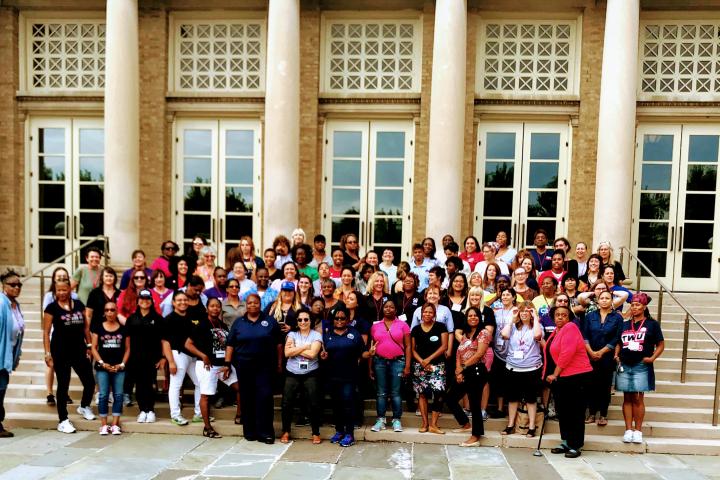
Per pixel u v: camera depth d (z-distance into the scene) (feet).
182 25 38.60
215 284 24.95
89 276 27.12
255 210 39.22
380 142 38.50
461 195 34.88
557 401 21.26
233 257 26.12
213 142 39.09
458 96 33.83
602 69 34.14
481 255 28.78
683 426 23.00
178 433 22.84
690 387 25.22
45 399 25.08
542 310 23.26
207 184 39.29
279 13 34.04
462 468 19.45
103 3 38.17
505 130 37.88
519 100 36.96
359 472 18.90
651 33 36.73
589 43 36.19
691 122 36.94
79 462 19.47
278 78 34.19
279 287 24.35
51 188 40.11
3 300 21.74
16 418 23.47
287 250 27.99
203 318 22.75
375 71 38.04
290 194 34.68
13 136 39.01
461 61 33.86
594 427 22.91
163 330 22.97
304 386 21.76
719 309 31.22
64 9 38.52
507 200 38.19
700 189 37.24
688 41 36.50
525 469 19.49
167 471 18.72
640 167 37.47
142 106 38.01
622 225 33.04
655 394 25.07
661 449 21.71
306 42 37.19
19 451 20.56
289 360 21.75
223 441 21.98
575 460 20.58
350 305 22.18
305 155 37.63
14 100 38.91
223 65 38.65
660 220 37.60
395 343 22.04
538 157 37.86
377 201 38.75
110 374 22.56
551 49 37.32
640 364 21.58
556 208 37.96
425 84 36.83
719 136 36.86
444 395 22.24
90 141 39.78
